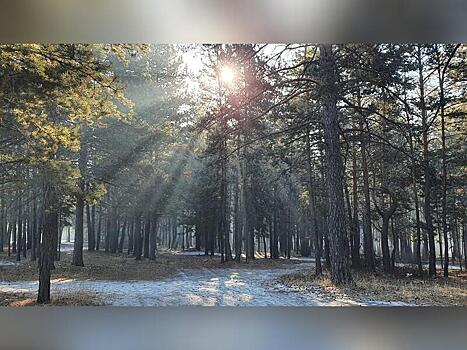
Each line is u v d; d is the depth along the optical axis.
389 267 10.04
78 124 6.27
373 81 6.67
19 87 4.47
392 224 11.47
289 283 7.73
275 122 8.39
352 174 11.30
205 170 11.43
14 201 10.73
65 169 6.04
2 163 6.22
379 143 8.78
